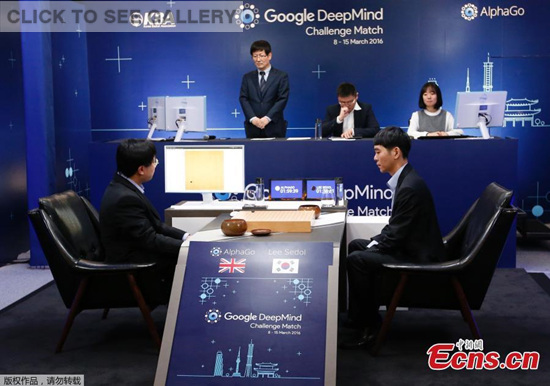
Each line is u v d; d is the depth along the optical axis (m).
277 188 4.87
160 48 8.12
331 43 7.96
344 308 4.61
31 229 6.11
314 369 3.18
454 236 4.20
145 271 3.81
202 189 4.79
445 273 3.71
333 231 3.86
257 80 6.83
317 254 3.45
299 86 8.05
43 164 5.99
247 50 8.05
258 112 6.81
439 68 7.87
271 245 3.51
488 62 7.79
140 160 4.00
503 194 3.76
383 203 5.82
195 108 6.17
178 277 3.47
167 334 3.33
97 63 8.16
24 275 5.91
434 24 7.82
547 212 7.82
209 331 3.32
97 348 4.09
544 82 7.73
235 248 3.52
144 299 3.92
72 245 4.01
